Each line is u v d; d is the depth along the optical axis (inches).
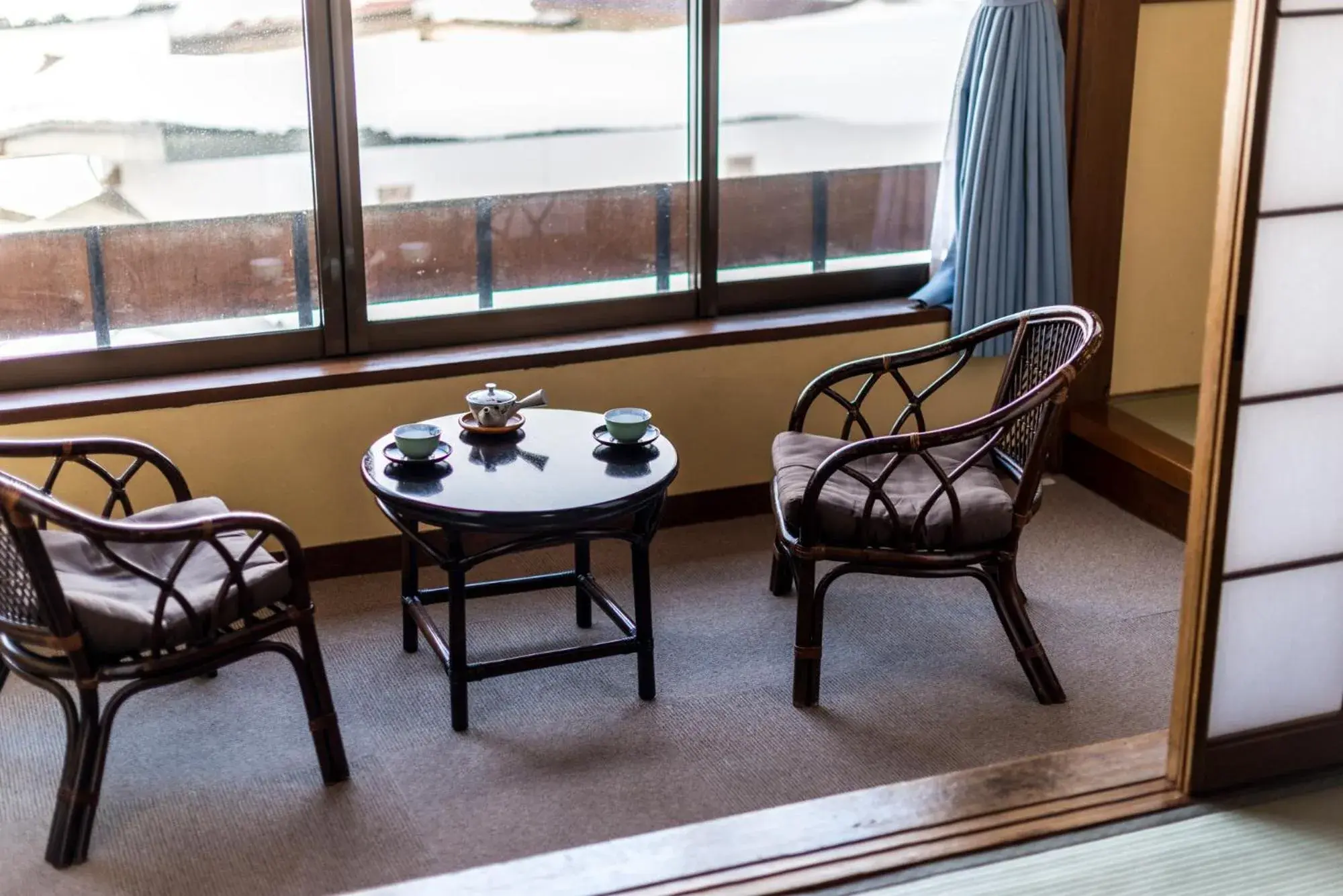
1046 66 150.0
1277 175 89.5
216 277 136.8
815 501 113.7
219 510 113.9
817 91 154.4
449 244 144.5
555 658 114.7
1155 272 169.0
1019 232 155.9
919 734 113.2
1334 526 98.9
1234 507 95.1
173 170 132.3
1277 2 85.7
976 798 100.0
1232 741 100.1
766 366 153.6
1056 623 132.4
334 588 139.6
